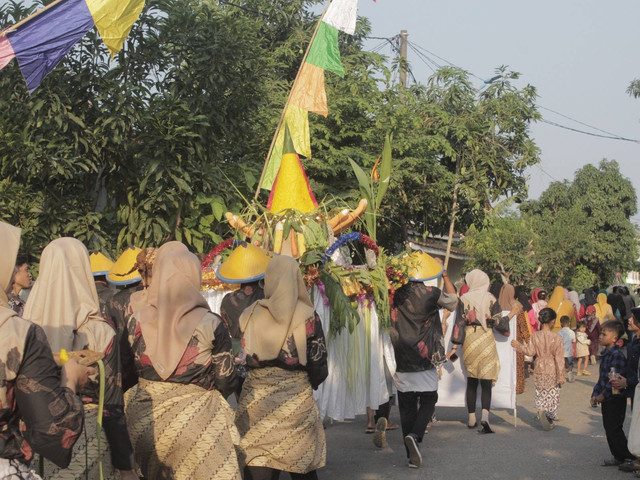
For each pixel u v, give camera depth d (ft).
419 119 59.11
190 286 13.60
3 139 31.12
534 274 110.73
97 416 11.95
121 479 12.74
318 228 23.98
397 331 24.73
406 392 24.86
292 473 16.60
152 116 33.45
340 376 23.35
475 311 30.01
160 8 35.96
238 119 38.68
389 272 24.61
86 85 32.89
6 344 9.38
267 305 16.21
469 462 24.82
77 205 34.32
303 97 33.78
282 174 27.35
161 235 33.96
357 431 30.12
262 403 16.14
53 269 12.37
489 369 29.86
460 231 73.77
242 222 25.86
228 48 36.63
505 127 65.87
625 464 23.82
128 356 13.62
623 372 23.93
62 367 10.43
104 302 22.04
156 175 32.60
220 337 13.58
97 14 27.55
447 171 63.21
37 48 27.02
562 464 24.71
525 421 33.35
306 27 74.43
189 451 13.19
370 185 31.40
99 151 33.45
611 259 142.82
